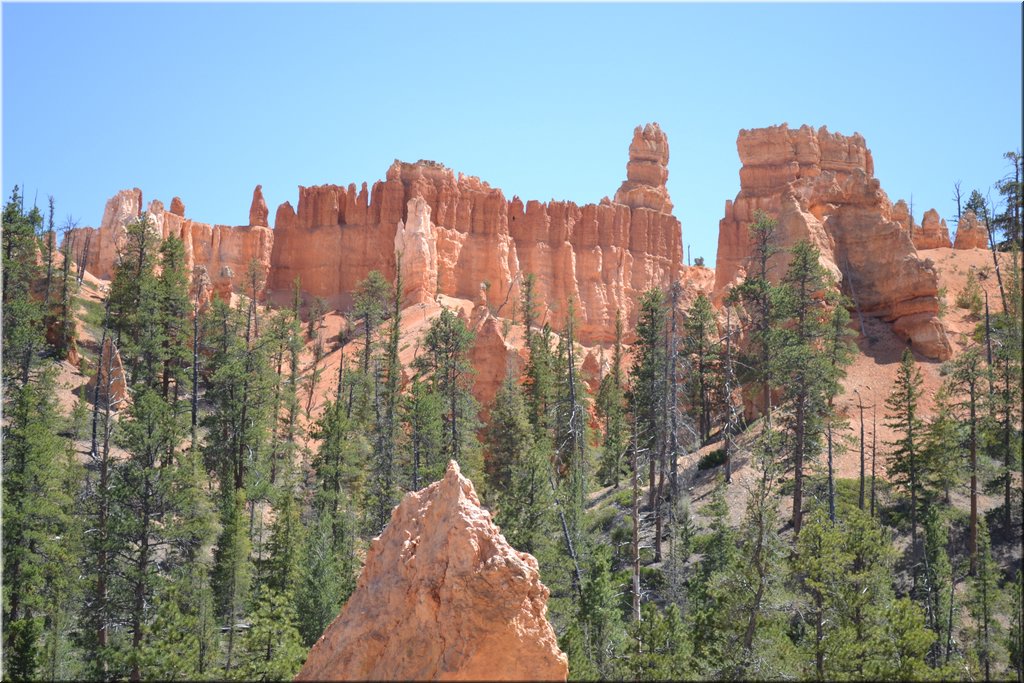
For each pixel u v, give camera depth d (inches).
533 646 1152.2
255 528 2647.6
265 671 1727.4
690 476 3048.7
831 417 2780.5
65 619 1955.0
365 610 1196.5
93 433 2719.0
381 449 2829.7
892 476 2785.4
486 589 1149.1
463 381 3255.4
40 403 2536.9
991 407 2623.0
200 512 2108.8
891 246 4047.7
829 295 3595.0
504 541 1194.0
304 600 2044.8
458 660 1115.3
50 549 1964.8
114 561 1947.6
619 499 2974.9
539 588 1189.1
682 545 2409.0
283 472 3073.3
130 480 2021.4
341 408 3038.9
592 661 1761.8
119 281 3639.3
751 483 2787.9
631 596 2251.5
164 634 1775.3
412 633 1149.1
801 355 2780.5
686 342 3511.3
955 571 2410.2
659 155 7160.4
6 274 3230.8
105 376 3169.3
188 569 1988.2
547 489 2330.2
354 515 2662.4
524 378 3774.6
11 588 1919.3
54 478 2170.3
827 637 1720.0
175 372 3218.5
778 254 4143.7
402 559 1219.2
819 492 2706.7
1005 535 2549.2
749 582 1796.3
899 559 2471.7
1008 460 2559.1
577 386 3299.7
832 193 4301.2
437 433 2736.2
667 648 1739.7
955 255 4640.8
